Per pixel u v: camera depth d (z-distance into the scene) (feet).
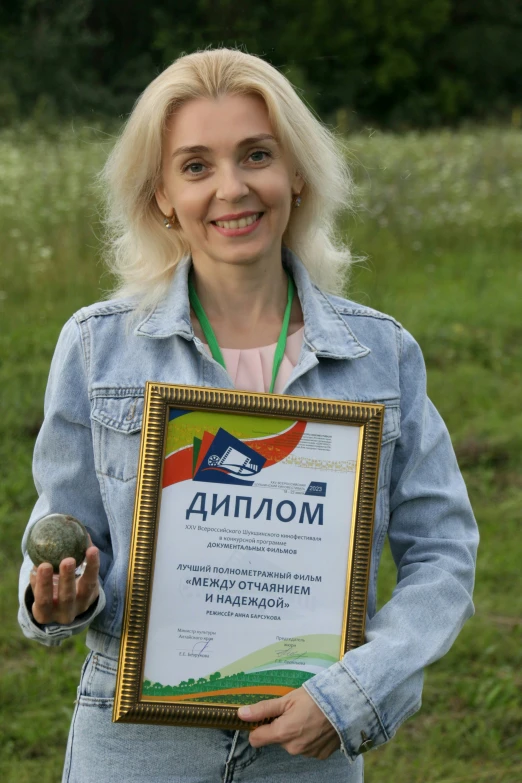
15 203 35.45
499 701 14.46
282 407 6.90
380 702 6.79
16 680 14.64
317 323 7.62
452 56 122.52
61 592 6.47
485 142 55.31
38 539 6.59
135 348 7.43
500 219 41.01
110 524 7.23
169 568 6.83
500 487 21.72
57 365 7.53
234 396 6.88
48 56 90.12
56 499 7.34
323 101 109.60
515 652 15.53
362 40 115.85
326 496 6.97
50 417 7.38
